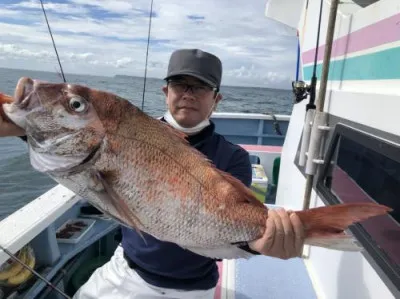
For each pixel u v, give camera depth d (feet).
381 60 6.72
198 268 6.57
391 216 5.93
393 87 6.26
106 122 4.69
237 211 5.00
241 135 21.70
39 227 7.70
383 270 5.83
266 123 21.89
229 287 8.18
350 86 8.19
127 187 4.74
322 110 8.73
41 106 4.59
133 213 4.75
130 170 4.74
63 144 4.66
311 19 11.91
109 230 10.69
